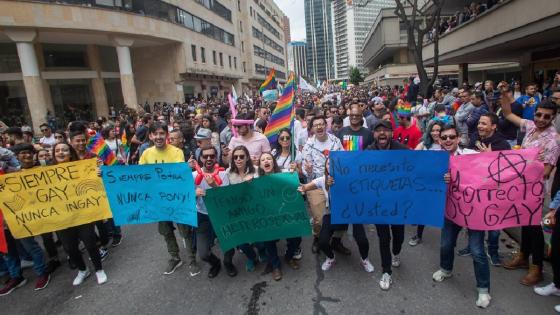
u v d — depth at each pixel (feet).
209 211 12.40
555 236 10.32
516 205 10.73
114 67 94.12
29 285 14.06
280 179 12.64
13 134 19.02
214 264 13.52
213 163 13.26
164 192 13.05
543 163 11.07
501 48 52.01
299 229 12.90
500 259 13.05
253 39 199.11
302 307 11.28
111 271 14.66
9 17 62.18
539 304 10.52
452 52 63.52
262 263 14.48
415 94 44.57
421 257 13.91
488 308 10.49
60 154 13.76
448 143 11.64
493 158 10.68
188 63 104.83
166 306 11.87
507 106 13.51
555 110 11.44
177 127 22.79
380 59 185.68
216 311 11.41
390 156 11.46
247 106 57.52
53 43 80.12
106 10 74.59
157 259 15.52
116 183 13.28
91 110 88.12
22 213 13.08
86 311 11.97
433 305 10.84
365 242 12.68
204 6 120.47
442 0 46.06
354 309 10.95
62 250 17.51
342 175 11.86
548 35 37.68
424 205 11.50
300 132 22.63
